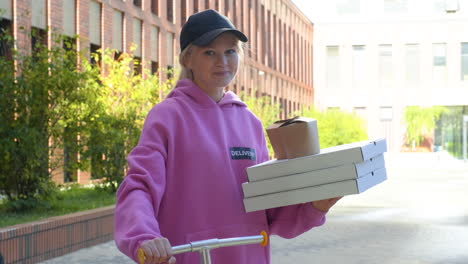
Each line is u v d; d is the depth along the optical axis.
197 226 2.60
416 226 13.34
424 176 33.81
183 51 2.77
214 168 2.65
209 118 2.74
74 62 12.16
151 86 15.52
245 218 2.69
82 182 20.27
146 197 2.43
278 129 2.54
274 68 51.97
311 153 2.53
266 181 2.50
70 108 11.83
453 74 68.31
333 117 49.84
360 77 70.06
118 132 13.21
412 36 69.06
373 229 12.86
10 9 16.70
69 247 9.52
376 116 69.69
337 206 18.06
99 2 22.16
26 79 11.32
